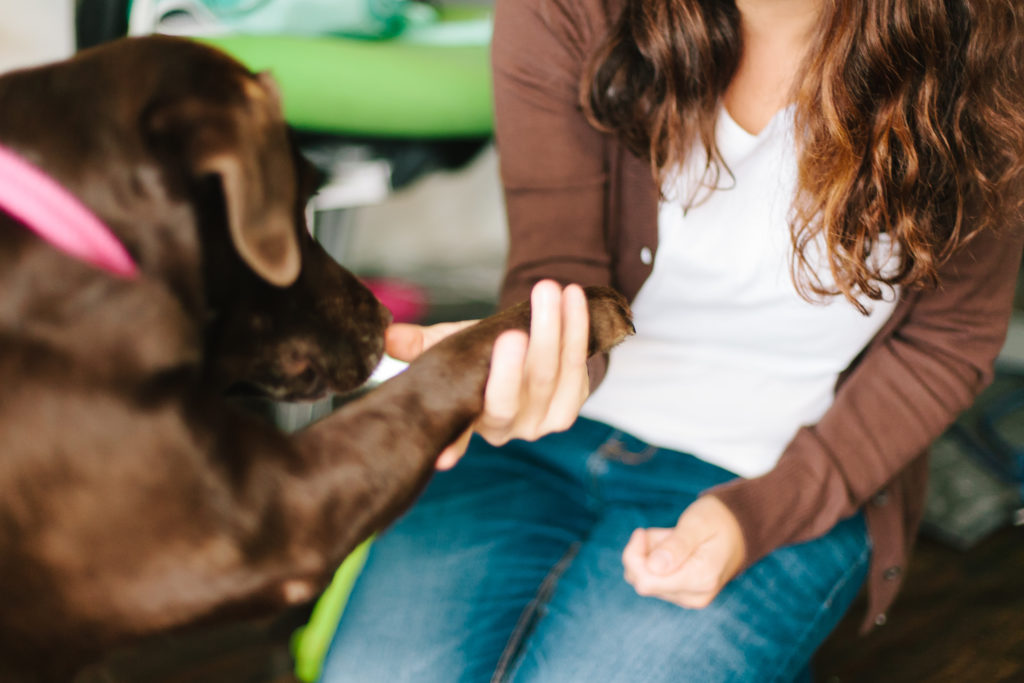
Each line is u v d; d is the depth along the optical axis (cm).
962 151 97
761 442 112
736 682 95
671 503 109
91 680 120
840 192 94
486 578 105
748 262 107
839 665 153
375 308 89
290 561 65
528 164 112
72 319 63
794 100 100
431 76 176
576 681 94
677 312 114
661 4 99
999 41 94
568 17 108
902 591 174
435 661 98
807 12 100
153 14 162
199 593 64
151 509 62
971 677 152
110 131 65
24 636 66
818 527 103
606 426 116
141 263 65
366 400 71
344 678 99
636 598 100
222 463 64
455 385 73
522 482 117
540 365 78
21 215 63
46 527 63
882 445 105
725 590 100
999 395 237
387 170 183
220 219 70
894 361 108
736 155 104
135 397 62
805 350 111
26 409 62
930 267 97
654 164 104
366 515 67
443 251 322
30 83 67
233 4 174
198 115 64
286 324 79
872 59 92
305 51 167
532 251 113
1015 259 107
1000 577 180
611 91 105
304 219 80
